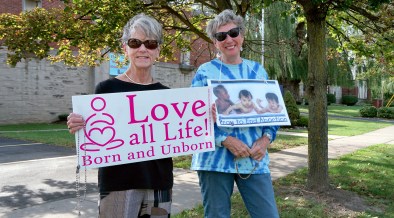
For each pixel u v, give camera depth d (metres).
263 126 3.01
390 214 4.79
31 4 18.48
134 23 2.54
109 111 2.55
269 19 18.08
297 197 5.47
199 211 4.80
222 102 2.86
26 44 8.24
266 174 2.94
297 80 29.00
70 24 8.40
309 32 5.65
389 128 18.98
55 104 19.88
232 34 2.96
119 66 12.97
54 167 7.89
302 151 10.39
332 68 28.31
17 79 18.34
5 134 13.91
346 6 5.30
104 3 8.23
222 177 2.89
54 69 19.72
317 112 5.68
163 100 2.68
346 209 4.99
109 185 2.46
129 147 2.57
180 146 2.72
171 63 25.12
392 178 6.80
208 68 3.05
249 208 2.95
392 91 33.53
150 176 2.54
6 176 7.00
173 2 10.64
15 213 4.76
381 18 5.79
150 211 2.53
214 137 2.82
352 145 12.02
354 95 51.28
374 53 8.04
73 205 5.10
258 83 3.04
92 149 2.50
